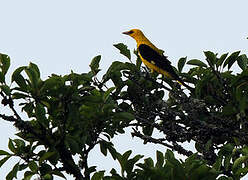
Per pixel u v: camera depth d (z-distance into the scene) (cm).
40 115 1092
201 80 1322
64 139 1117
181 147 1334
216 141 1391
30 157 1134
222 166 1202
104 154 1175
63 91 1104
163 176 985
